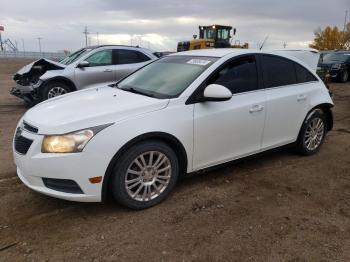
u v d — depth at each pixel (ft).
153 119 11.75
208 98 12.55
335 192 14.01
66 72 28.25
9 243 10.12
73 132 10.70
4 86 46.75
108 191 11.84
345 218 12.03
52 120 11.23
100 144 10.78
